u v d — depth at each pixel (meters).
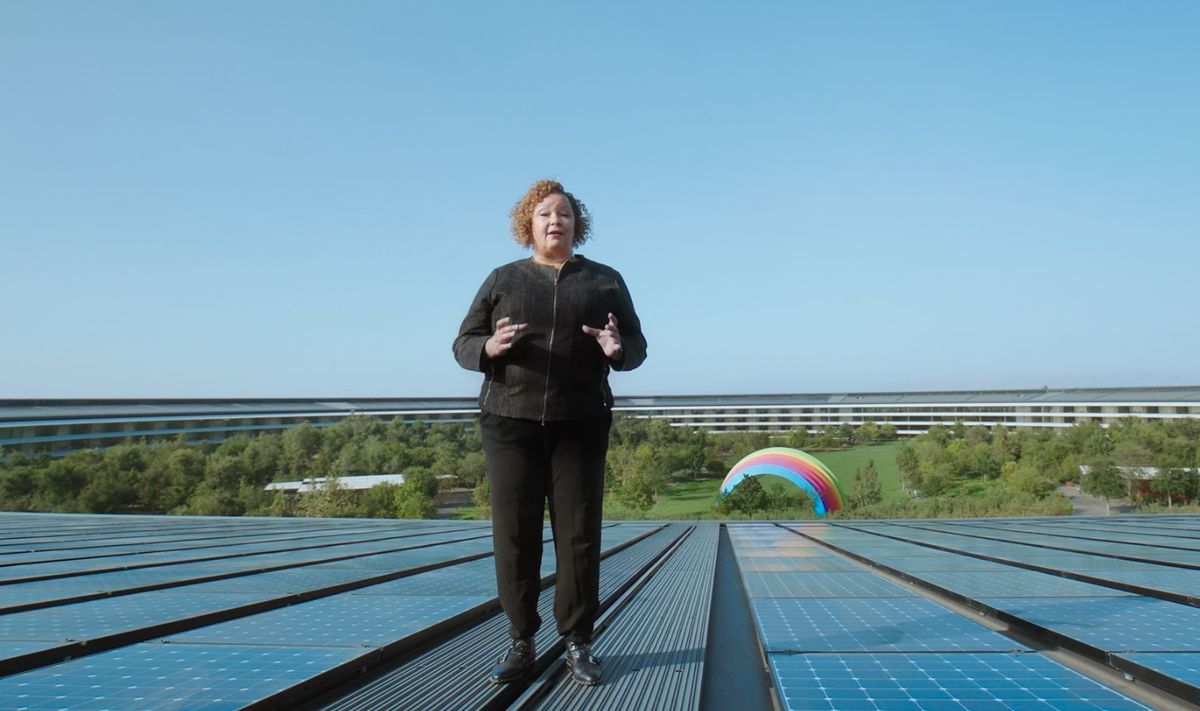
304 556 9.09
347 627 3.94
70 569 7.50
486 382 3.31
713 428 172.38
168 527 17.86
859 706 2.53
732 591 6.69
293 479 60.59
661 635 4.17
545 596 5.83
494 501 3.25
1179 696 2.64
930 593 5.65
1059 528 15.67
